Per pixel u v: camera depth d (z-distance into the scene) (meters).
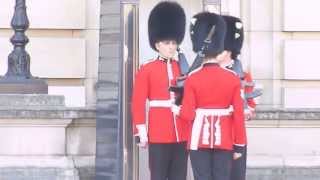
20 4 43.94
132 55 38.62
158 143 37.56
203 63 36.19
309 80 50.12
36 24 49.69
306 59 50.03
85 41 50.00
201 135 35.69
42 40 49.69
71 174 43.06
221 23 36.44
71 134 43.88
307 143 45.34
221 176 35.81
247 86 40.00
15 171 42.97
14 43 44.00
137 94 37.59
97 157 40.97
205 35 36.22
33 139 43.31
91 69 50.06
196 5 42.59
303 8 50.06
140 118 37.31
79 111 43.34
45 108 43.06
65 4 49.97
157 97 37.72
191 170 40.06
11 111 42.78
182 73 37.84
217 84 35.69
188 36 41.53
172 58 38.19
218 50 36.16
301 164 45.00
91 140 43.91
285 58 49.94
